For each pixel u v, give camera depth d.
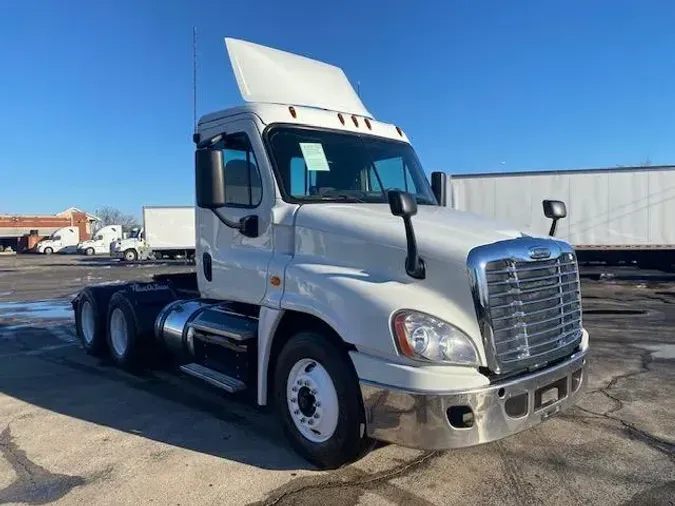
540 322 3.93
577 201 20.77
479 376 3.56
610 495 3.84
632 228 20.50
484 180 21.41
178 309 6.27
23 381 6.84
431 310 3.64
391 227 4.07
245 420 5.35
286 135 4.91
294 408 4.34
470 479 4.07
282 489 3.91
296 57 5.78
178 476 4.13
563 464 4.32
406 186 5.52
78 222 84.44
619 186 20.48
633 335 9.56
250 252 4.95
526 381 3.71
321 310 4.02
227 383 4.97
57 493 3.89
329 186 4.96
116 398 6.10
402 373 3.54
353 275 4.02
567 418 5.32
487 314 3.60
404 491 3.89
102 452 4.59
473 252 3.64
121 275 27.81
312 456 4.19
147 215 38.56
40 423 5.30
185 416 5.48
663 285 18.38
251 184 4.94
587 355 4.38
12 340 9.62
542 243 4.07
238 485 3.98
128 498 3.81
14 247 82.75
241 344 4.91
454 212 4.87
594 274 20.66
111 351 7.61
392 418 3.60
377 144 5.46
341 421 3.94
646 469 4.24
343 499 3.77
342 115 5.36
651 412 5.50
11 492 3.91
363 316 3.73
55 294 18.22
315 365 4.18
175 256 40.94
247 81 5.19
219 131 5.28
